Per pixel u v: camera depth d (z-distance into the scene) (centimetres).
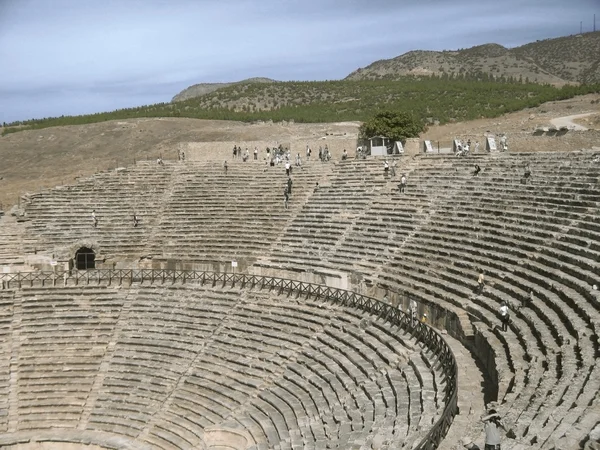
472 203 4491
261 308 4494
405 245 4472
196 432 3650
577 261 3212
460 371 2953
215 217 5691
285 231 5309
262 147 6819
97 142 10194
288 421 3262
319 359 3691
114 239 5584
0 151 9962
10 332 4638
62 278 5084
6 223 5697
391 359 3284
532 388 2327
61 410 4125
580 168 4112
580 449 1698
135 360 4372
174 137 10119
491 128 8194
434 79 18650
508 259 3662
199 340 4381
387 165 5362
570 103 9556
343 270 4575
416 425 2475
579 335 2580
